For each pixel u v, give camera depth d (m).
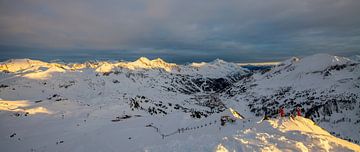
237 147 29.47
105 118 136.62
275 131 37.91
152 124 105.31
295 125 44.25
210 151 28.19
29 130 110.81
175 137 58.12
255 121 54.84
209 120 84.25
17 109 145.00
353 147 33.53
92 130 110.19
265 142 31.03
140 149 33.03
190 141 33.22
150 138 77.44
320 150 29.52
